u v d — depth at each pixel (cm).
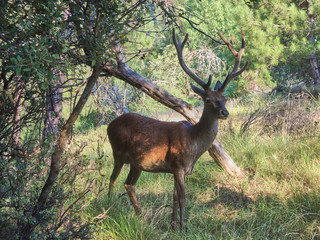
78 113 539
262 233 700
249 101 1992
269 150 1043
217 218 779
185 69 742
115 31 531
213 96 712
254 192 878
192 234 698
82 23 523
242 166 1016
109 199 795
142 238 655
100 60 510
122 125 836
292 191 831
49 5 430
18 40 437
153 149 776
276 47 1872
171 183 984
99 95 1071
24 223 511
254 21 1873
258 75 2269
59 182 594
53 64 413
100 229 673
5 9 434
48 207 548
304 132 1127
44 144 540
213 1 2797
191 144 743
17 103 517
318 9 1756
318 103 1359
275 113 1378
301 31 1847
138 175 822
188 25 2845
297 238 678
